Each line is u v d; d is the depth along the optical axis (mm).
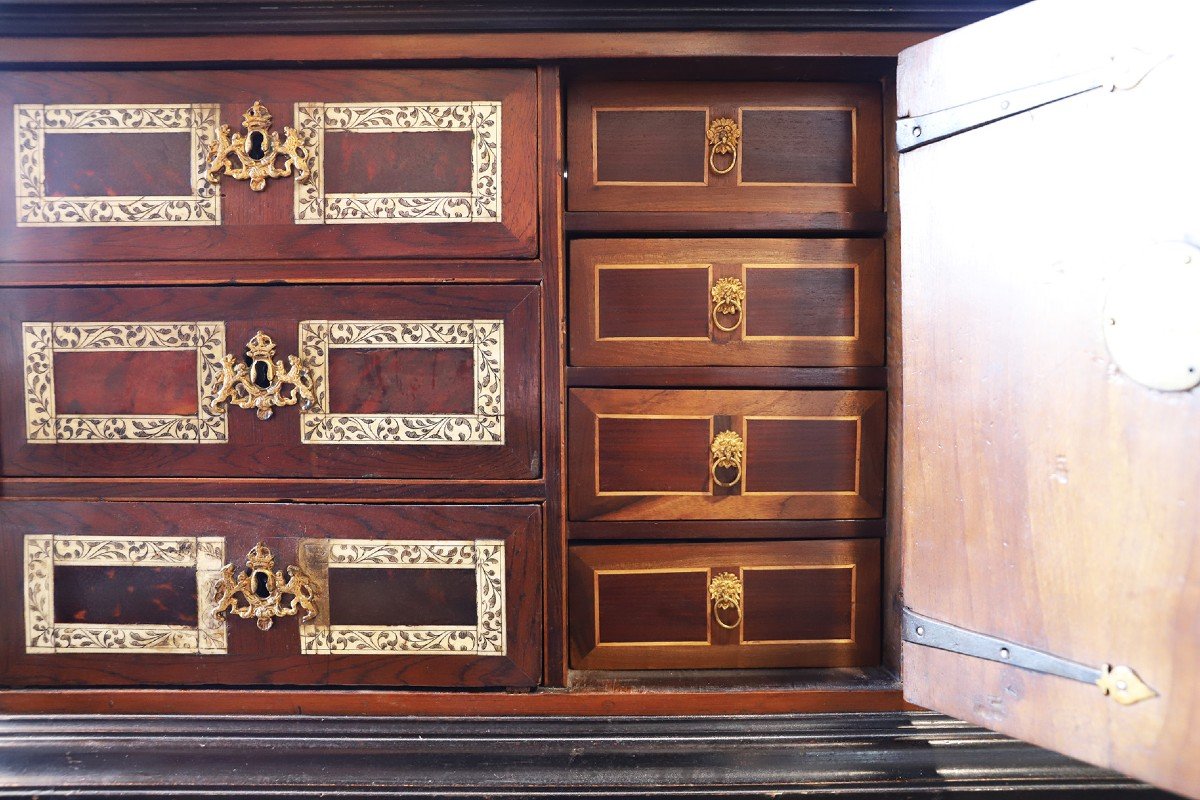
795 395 927
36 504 892
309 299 875
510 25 836
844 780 895
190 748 890
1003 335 734
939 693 804
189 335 876
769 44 846
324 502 887
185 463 886
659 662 945
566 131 917
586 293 918
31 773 891
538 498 886
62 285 878
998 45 726
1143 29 634
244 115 864
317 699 890
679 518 934
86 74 869
